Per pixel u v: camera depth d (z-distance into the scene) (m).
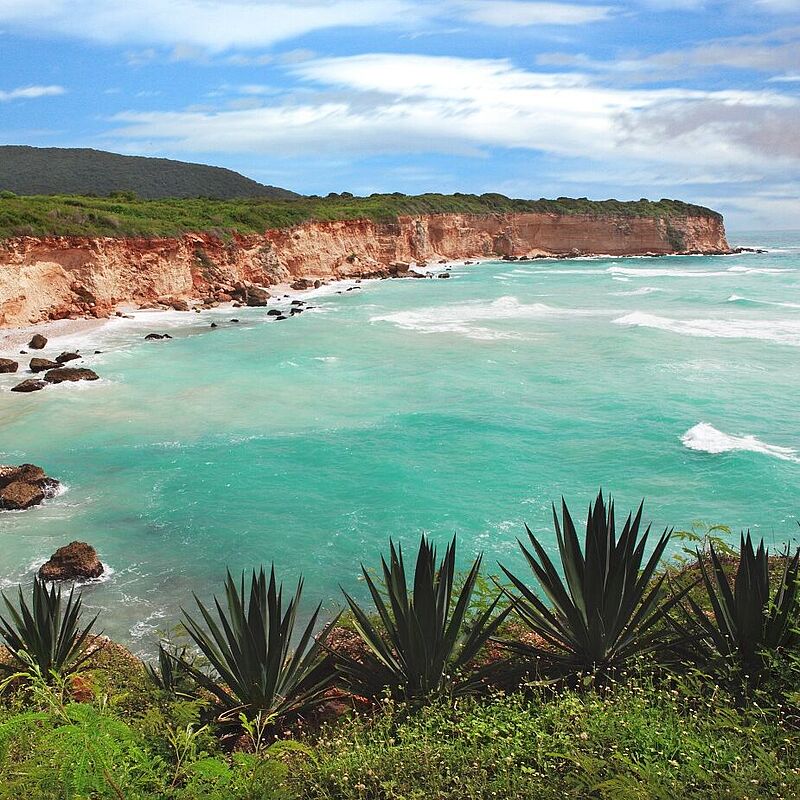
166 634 11.62
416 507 18.33
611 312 54.34
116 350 37.31
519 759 5.18
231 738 6.53
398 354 37.41
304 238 73.06
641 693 5.91
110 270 48.75
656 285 75.88
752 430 24.61
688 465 21.17
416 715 6.11
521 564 15.45
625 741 5.15
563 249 122.56
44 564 15.17
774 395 28.97
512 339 42.12
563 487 19.72
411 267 92.50
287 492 19.31
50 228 45.16
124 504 18.58
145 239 51.94
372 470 20.81
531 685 6.19
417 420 25.61
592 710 5.59
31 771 4.30
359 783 5.05
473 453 22.25
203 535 16.91
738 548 15.59
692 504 18.59
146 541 16.62
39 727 4.79
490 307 57.03
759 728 5.28
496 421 25.39
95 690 6.09
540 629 7.00
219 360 35.31
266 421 25.47
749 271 95.69
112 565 15.50
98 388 29.64
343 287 69.69
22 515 17.97
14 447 22.69
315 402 27.97
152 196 166.12
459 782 4.97
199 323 46.84
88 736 4.19
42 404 27.30
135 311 49.28
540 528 17.22
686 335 43.03
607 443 23.16
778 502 18.61
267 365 34.19
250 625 6.58
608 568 6.58
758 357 36.19
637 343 40.31
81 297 46.12
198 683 7.22
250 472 20.69
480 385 30.78
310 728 6.63
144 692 7.60
